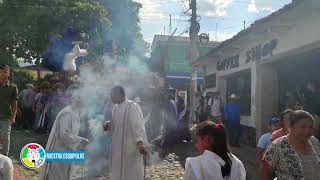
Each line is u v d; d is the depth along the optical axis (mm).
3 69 8773
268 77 13680
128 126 6746
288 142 4199
